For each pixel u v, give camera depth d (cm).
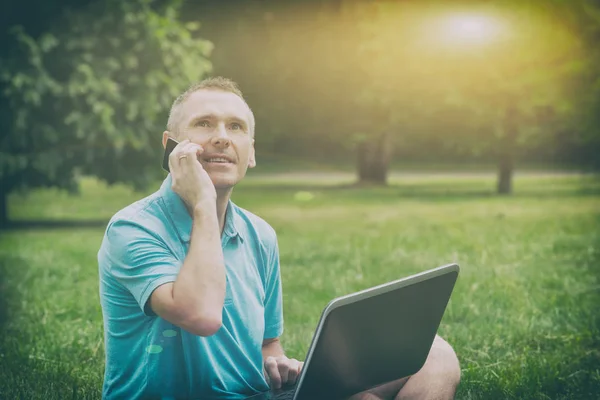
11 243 1041
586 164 3164
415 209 1538
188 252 258
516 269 788
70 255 922
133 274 261
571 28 1828
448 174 3097
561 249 917
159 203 273
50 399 411
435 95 2091
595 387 432
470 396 411
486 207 1542
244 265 290
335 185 2414
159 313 256
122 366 278
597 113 1869
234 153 280
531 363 462
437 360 295
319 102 2383
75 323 577
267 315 316
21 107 1242
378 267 823
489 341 517
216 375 278
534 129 1986
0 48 1259
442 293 276
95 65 1284
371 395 290
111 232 270
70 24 1296
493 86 1933
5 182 1327
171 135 287
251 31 2373
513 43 1869
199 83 286
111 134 1273
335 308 245
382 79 2156
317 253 922
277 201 1750
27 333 549
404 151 3619
